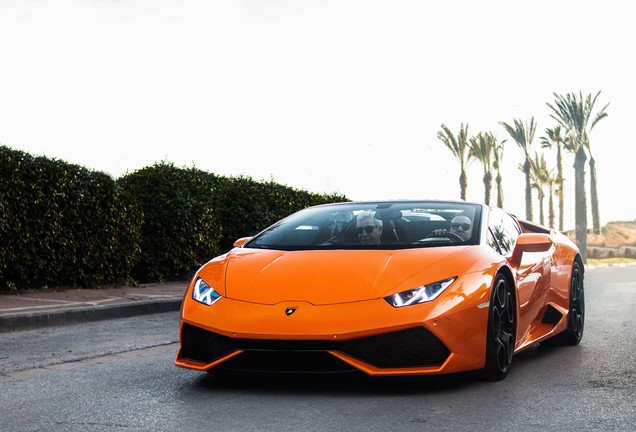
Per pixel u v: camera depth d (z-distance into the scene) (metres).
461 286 4.46
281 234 5.34
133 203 12.01
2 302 9.16
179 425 3.82
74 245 10.92
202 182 13.84
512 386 4.66
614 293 12.67
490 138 47.06
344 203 5.80
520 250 5.40
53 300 9.52
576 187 43.00
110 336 7.37
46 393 4.66
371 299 4.32
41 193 10.27
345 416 3.93
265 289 4.50
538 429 3.69
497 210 5.90
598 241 51.88
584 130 42.97
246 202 14.88
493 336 4.65
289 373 4.32
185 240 13.12
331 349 4.24
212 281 4.73
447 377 4.88
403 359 4.28
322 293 4.38
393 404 4.18
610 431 3.65
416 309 4.28
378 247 4.90
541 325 5.94
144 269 12.98
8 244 9.94
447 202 5.66
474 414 3.97
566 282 6.30
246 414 4.01
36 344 6.81
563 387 4.65
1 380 5.11
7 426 3.87
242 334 4.32
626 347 6.36
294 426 3.76
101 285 11.58
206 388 4.67
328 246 5.00
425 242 4.98
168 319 8.91
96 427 3.81
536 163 50.75
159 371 5.36
